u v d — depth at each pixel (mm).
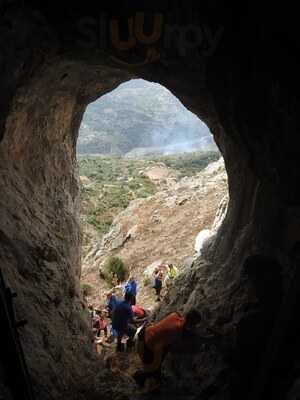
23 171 9125
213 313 7766
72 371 7383
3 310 3807
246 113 6844
